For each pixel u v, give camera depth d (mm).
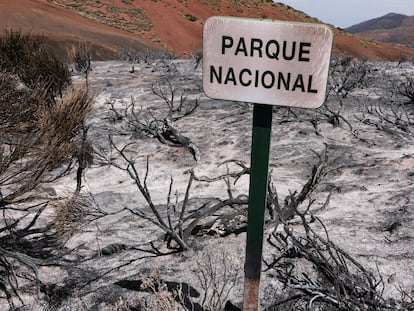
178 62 17141
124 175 5324
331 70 13375
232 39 1658
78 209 3066
